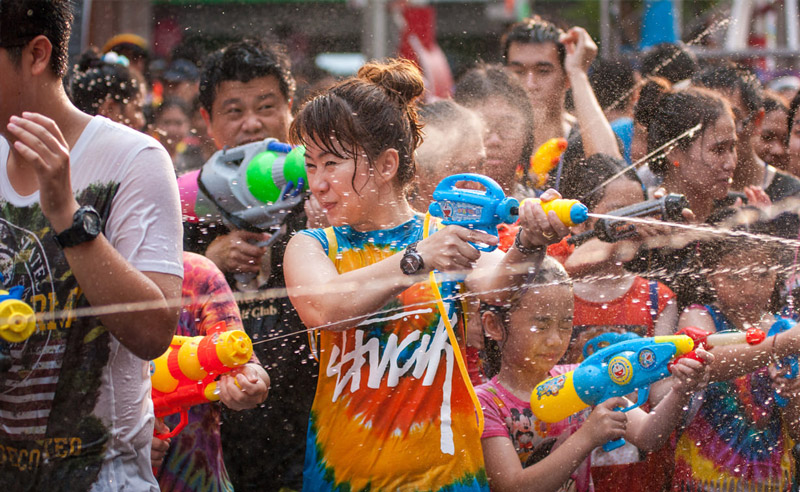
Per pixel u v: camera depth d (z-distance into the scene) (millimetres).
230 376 3400
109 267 2787
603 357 3734
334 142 3488
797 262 4992
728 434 4449
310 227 4434
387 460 3355
